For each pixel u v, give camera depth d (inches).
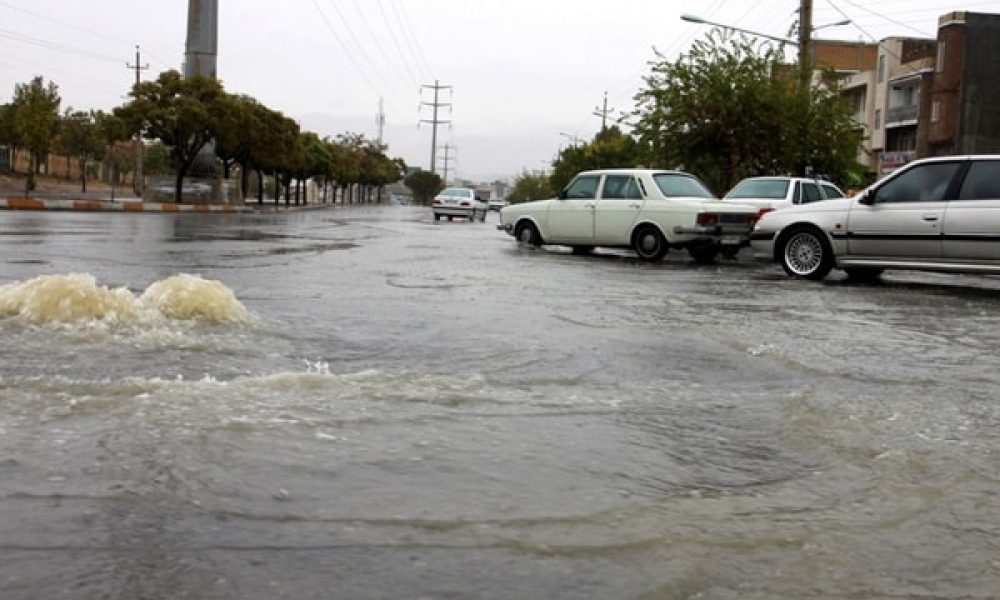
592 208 616.7
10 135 2181.3
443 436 138.2
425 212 2245.3
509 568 93.7
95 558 93.1
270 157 1931.6
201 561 93.2
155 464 119.6
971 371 205.2
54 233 635.5
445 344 219.3
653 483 121.7
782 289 391.5
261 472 118.8
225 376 172.7
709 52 1035.9
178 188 1656.0
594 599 87.4
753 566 96.4
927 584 93.8
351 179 3543.3
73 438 129.3
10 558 92.6
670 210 577.9
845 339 245.6
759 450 138.3
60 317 219.3
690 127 1011.3
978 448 139.6
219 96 1609.3
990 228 404.2
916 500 117.3
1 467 117.4
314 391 160.7
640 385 179.5
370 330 237.8
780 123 979.3
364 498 111.7
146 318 227.6
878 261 440.5
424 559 95.3
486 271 437.1
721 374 192.9
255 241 629.6
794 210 469.7
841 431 147.3
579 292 350.0
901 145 2261.3
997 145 1909.4
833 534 105.5
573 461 129.6
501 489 116.7
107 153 2748.5
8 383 157.9
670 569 94.2
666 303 319.6
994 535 107.0
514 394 167.0
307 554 95.7
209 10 1737.2
